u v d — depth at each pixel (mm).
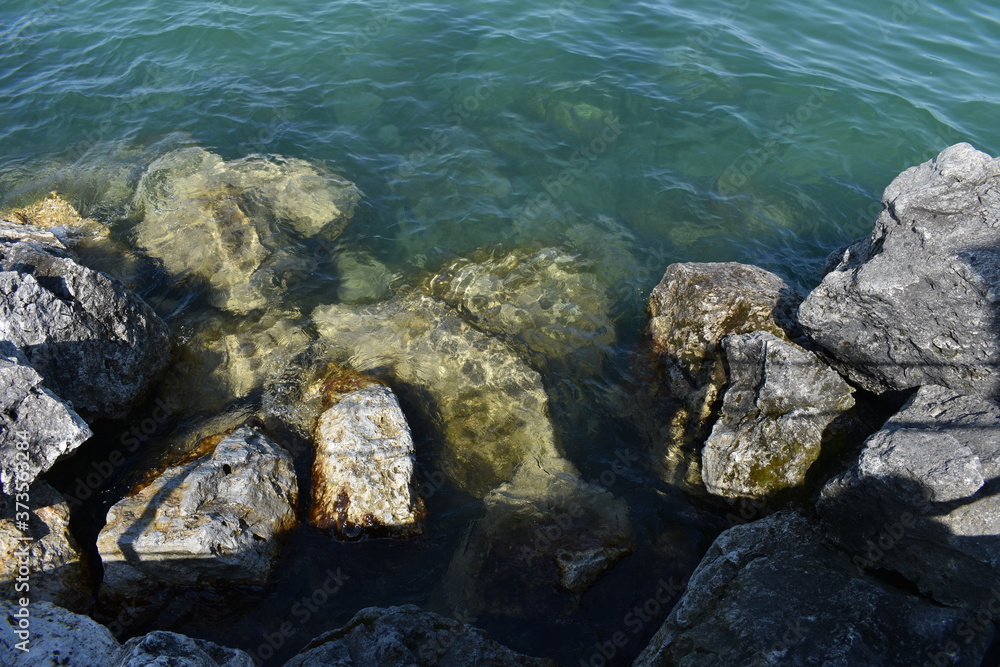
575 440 3646
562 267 4445
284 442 3598
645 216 4734
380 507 3270
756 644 2760
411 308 4195
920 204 3234
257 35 6039
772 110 5348
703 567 3088
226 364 3898
